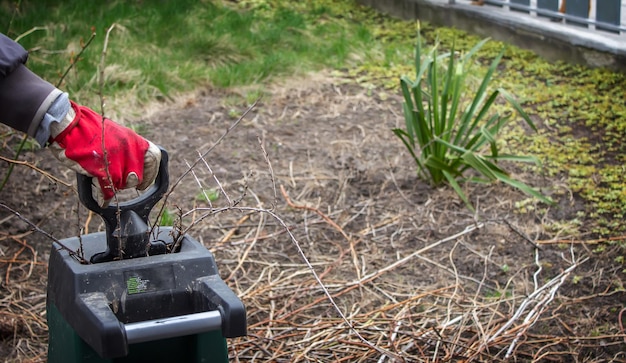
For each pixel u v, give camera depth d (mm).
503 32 4285
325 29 4406
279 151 3205
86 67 3600
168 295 1673
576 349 2336
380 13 4824
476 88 3711
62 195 2867
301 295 2494
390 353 2131
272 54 3982
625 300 2486
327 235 2760
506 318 2410
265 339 2275
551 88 3697
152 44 3941
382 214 2855
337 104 3592
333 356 2271
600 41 3893
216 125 3363
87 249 1759
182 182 2965
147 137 3229
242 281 2551
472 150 2887
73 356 1660
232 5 4703
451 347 2283
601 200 2873
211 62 3904
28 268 2572
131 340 1558
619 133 3291
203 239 2705
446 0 4613
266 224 2791
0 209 2766
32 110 1619
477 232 2766
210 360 1683
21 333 2330
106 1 4344
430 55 3072
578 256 2650
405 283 2562
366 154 3207
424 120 2879
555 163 3086
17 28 3891
